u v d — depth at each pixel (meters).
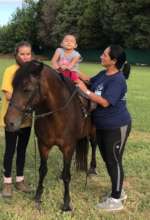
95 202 4.66
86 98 4.57
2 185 5.07
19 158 4.90
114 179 4.48
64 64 4.90
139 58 40.59
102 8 42.53
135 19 39.41
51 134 4.27
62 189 4.97
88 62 42.38
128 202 4.69
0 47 56.69
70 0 48.06
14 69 4.57
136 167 5.96
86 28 45.00
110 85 4.31
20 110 3.86
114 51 4.30
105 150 4.49
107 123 4.38
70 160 4.43
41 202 4.58
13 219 4.16
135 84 19.08
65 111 4.26
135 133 8.23
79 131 4.56
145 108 11.30
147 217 4.33
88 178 5.46
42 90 4.02
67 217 4.22
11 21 56.56
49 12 49.75
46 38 50.72
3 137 7.56
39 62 3.98
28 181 5.25
